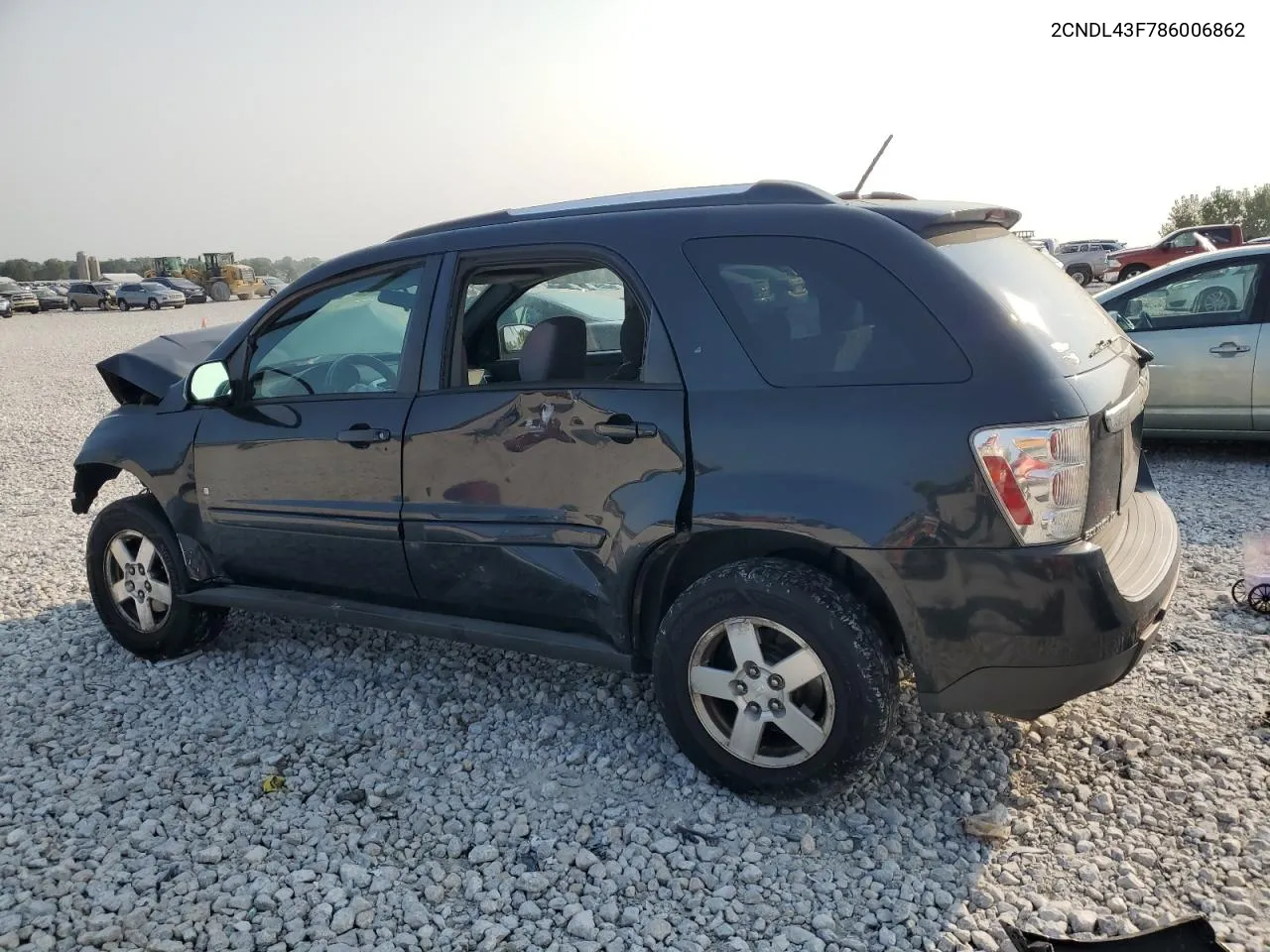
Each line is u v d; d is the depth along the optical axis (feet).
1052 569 8.93
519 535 11.34
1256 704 12.13
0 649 15.79
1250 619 14.74
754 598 9.96
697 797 10.80
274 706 13.47
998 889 9.13
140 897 9.45
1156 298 25.73
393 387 12.62
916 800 10.55
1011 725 11.91
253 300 187.52
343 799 11.07
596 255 11.06
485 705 13.25
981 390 9.09
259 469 13.29
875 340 9.62
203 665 14.90
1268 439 24.81
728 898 9.20
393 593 12.67
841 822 10.28
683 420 10.19
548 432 11.00
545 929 8.85
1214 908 8.69
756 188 10.96
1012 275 10.39
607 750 11.93
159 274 206.18
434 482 11.83
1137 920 8.61
